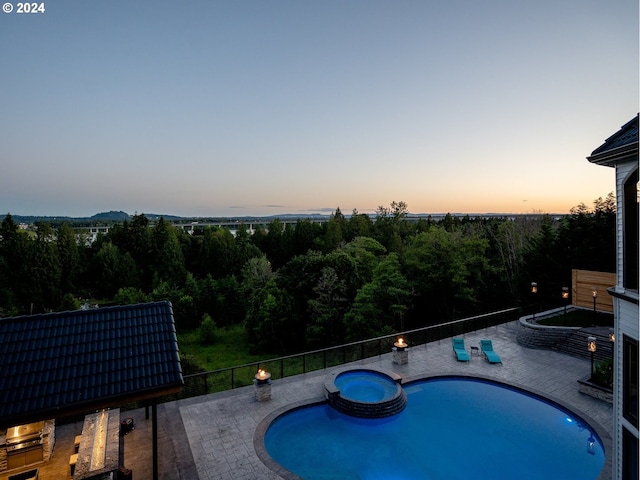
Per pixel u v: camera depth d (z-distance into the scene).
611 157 7.25
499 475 9.45
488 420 11.77
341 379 13.77
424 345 17.61
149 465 8.84
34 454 8.59
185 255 57.75
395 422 11.73
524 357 16.06
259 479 8.52
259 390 12.19
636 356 6.89
